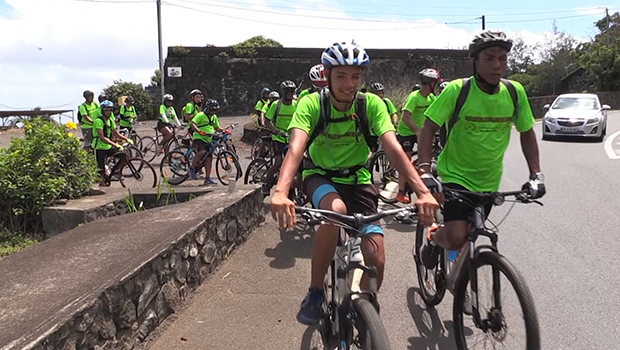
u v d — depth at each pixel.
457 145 3.51
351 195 3.10
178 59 27.70
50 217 6.61
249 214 6.19
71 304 3.01
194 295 4.47
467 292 3.29
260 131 15.14
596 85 42.00
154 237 4.34
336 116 2.98
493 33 3.20
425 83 6.93
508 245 5.57
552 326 3.77
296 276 4.88
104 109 9.75
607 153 12.78
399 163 2.80
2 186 6.68
